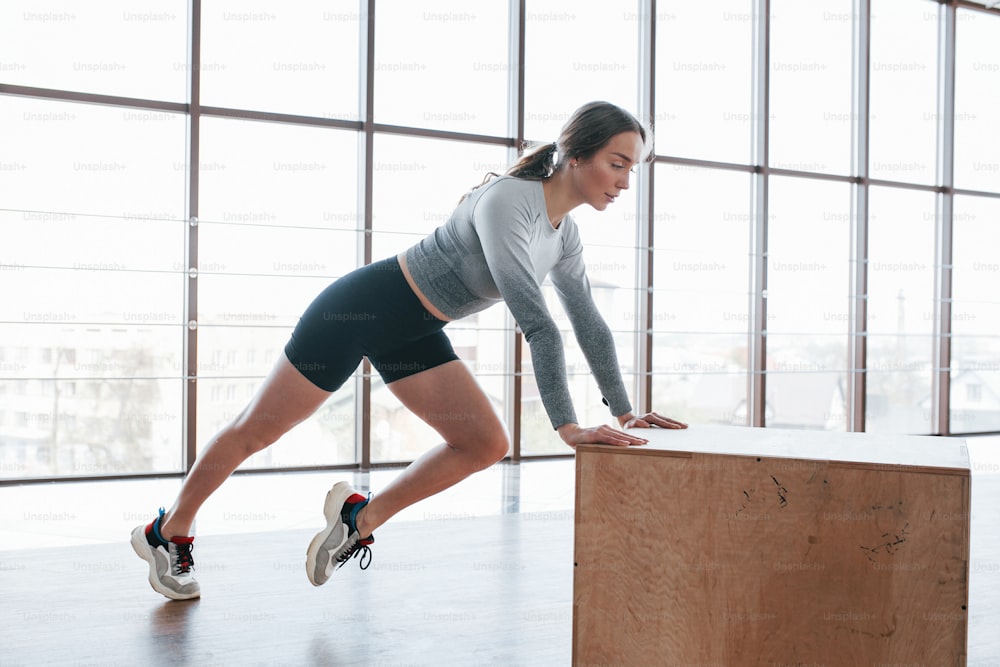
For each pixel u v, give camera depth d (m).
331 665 1.63
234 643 1.74
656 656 1.38
